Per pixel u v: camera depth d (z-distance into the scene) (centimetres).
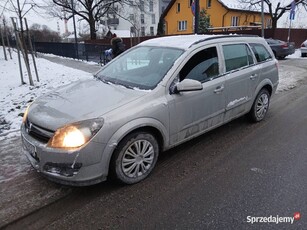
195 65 397
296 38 2927
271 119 568
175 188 331
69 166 289
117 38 864
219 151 425
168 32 4209
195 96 387
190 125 392
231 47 464
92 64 2005
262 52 542
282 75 1144
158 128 346
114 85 380
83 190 329
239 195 316
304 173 359
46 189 331
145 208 297
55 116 311
